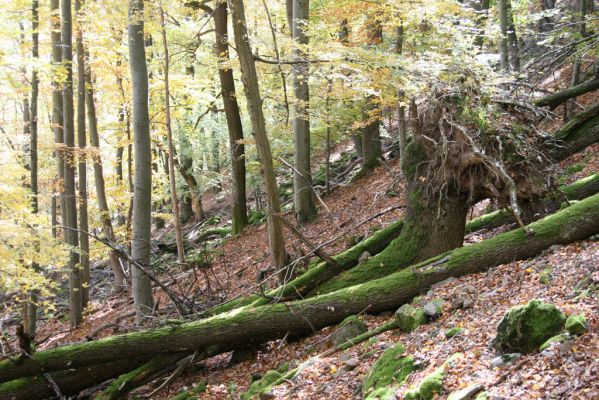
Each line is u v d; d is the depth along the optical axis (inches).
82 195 573.0
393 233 371.9
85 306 640.4
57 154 586.9
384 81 414.3
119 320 488.7
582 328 187.3
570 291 231.8
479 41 612.7
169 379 327.6
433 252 340.2
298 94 576.1
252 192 967.0
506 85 414.9
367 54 406.9
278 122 710.5
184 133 856.3
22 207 430.9
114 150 767.1
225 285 530.9
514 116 335.0
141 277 426.9
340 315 323.3
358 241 455.8
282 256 370.3
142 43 430.3
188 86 614.9
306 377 266.2
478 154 300.4
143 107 429.1
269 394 260.1
